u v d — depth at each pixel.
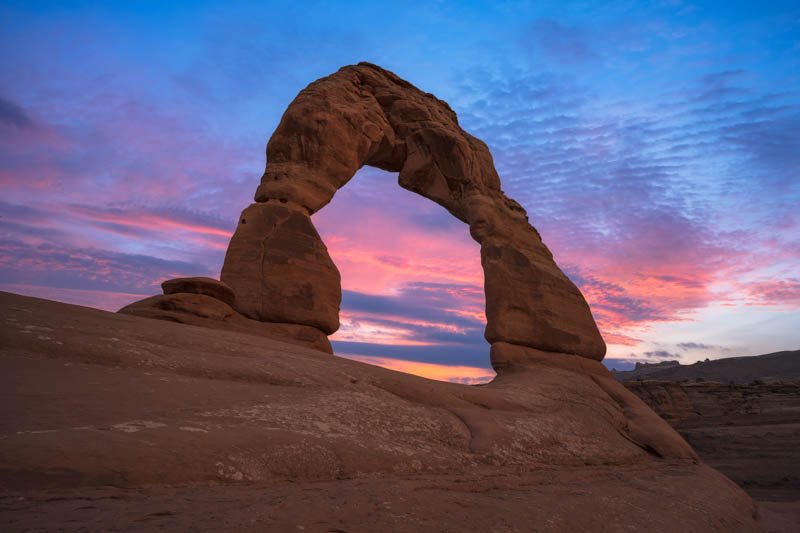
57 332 7.18
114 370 6.68
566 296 17.44
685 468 11.01
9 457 3.64
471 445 8.22
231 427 5.50
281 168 15.06
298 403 7.26
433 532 3.56
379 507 3.83
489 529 3.95
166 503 3.39
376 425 7.50
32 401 5.10
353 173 16.33
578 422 11.70
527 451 8.96
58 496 3.38
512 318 16.27
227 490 4.11
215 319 11.78
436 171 19.02
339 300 14.50
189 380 7.00
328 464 5.61
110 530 2.71
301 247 14.03
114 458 4.04
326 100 16.12
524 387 13.00
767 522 10.21
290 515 3.32
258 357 8.73
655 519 5.87
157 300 11.65
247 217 14.06
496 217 18.00
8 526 2.67
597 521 5.09
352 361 10.10
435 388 9.95
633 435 12.97
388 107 18.77
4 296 7.96
